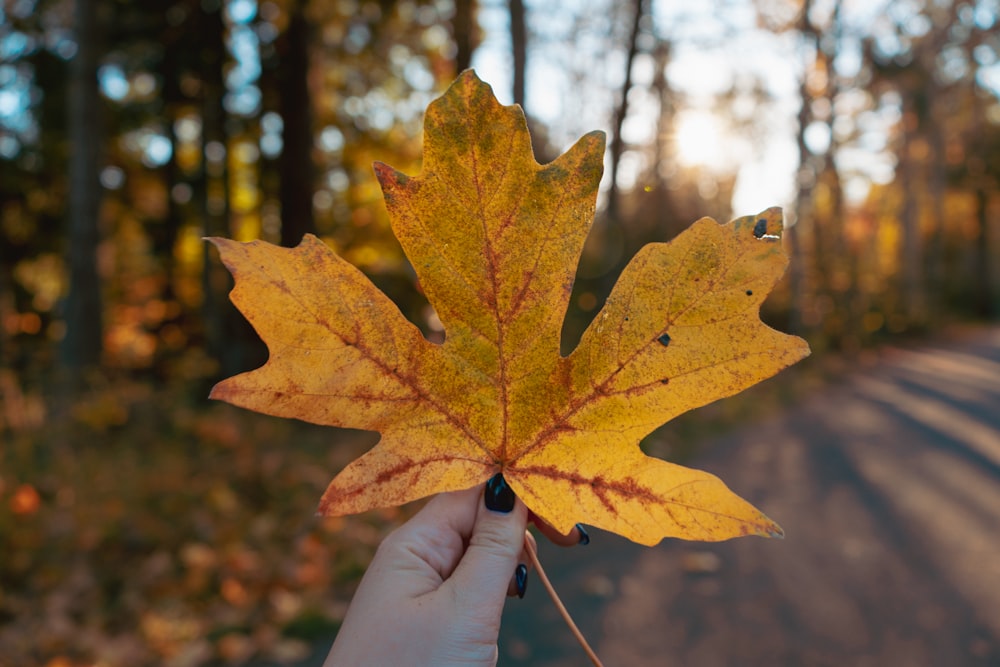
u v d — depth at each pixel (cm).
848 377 1366
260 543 441
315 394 75
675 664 334
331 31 1199
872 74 1795
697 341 78
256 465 543
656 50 1062
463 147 79
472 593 99
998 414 977
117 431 591
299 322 75
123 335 1409
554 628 368
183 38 1141
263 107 1189
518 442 82
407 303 729
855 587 410
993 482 630
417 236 79
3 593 365
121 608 363
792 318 1586
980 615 371
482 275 81
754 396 1087
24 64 1296
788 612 381
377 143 1309
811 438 807
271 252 75
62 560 397
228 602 375
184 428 607
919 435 829
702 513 77
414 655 96
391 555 106
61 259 1540
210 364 919
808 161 1477
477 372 81
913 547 468
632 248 1043
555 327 82
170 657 323
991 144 2869
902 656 336
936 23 1858
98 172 830
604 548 479
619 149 971
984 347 2038
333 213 1162
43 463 500
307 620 350
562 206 80
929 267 2966
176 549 421
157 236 1484
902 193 2548
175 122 1423
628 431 80
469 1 862
